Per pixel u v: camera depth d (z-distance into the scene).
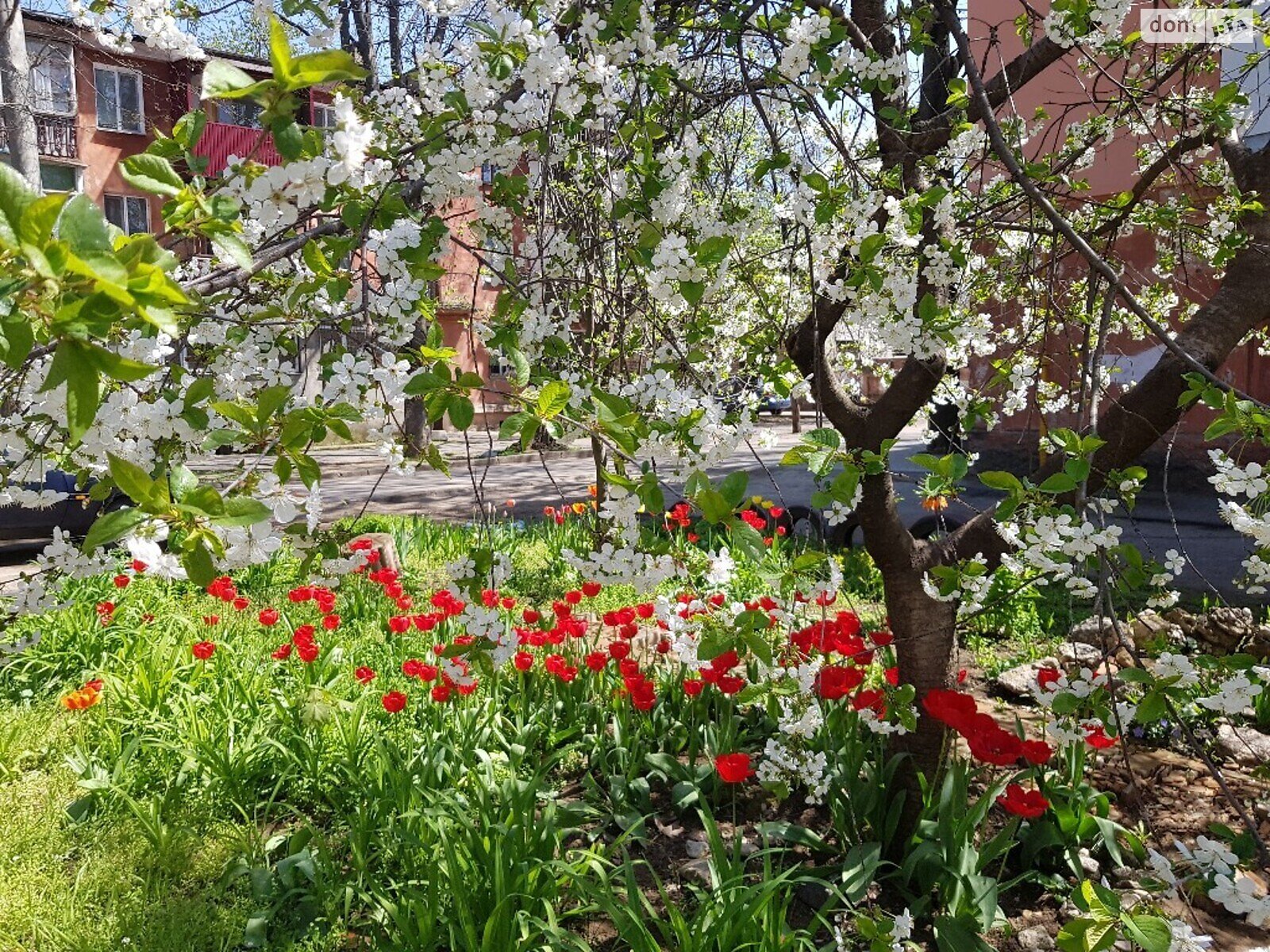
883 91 2.38
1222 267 3.14
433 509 10.04
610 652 3.53
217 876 2.79
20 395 1.53
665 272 1.87
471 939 2.25
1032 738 3.36
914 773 2.92
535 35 1.94
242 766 3.20
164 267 0.90
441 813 2.69
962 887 2.48
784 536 6.17
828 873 2.79
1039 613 5.52
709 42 2.69
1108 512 1.85
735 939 2.24
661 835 3.15
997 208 2.77
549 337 2.05
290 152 1.11
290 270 2.13
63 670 4.16
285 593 5.53
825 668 2.42
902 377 2.87
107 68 16.98
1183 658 1.49
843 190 2.10
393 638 4.56
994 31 2.44
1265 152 2.81
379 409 1.48
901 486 10.07
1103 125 2.94
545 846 2.63
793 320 3.14
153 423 1.36
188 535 1.05
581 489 11.46
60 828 3.02
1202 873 1.58
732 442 1.77
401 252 1.75
